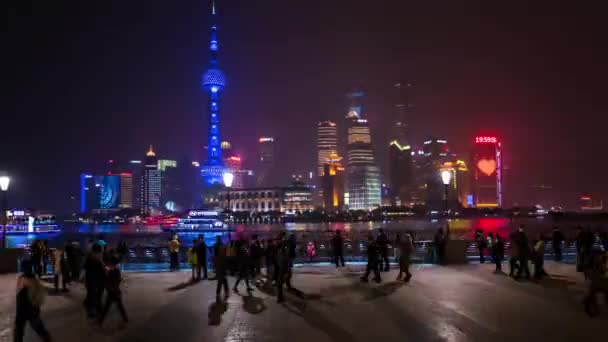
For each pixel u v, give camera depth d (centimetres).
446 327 1825
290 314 2061
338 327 1834
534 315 2017
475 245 5009
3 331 1841
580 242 3266
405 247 2925
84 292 2670
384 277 3105
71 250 3036
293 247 2797
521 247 3027
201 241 3094
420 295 2469
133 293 2617
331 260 4050
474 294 2492
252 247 3086
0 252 3497
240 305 2262
